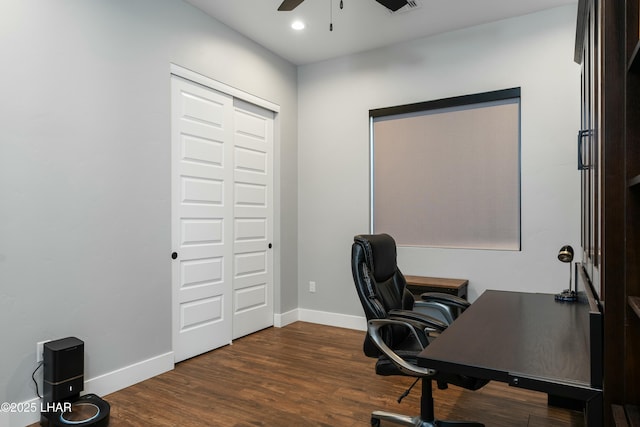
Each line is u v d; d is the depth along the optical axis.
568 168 3.15
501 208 3.44
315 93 4.39
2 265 2.12
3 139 2.12
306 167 4.44
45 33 2.29
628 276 0.99
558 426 2.16
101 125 2.57
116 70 2.66
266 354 3.36
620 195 1.02
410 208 3.88
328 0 3.10
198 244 3.33
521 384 1.10
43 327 2.28
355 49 4.04
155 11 2.92
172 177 3.09
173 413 2.33
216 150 3.49
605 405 1.00
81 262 2.46
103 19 2.59
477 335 1.50
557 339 1.44
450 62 3.63
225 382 2.78
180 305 3.17
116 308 2.66
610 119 1.04
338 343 3.65
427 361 1.24
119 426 2.18
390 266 2.32
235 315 3.75
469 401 2.48
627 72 1.01
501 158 3.44
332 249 4.27
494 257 3.43
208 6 3.23
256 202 4.02
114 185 2.65
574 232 3.12
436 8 3.21
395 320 1.86
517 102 3.38
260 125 4.05
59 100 2.35
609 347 1.01
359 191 4.11
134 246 2.77
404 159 3.91
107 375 2.59
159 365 2.93
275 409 2.38
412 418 2.08
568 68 3.16
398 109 3.89
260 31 3.66
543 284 3.24
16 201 2.17
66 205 2.39
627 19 1.01
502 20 3.40
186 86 3.20
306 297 4.43
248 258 3.92
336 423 2.22
